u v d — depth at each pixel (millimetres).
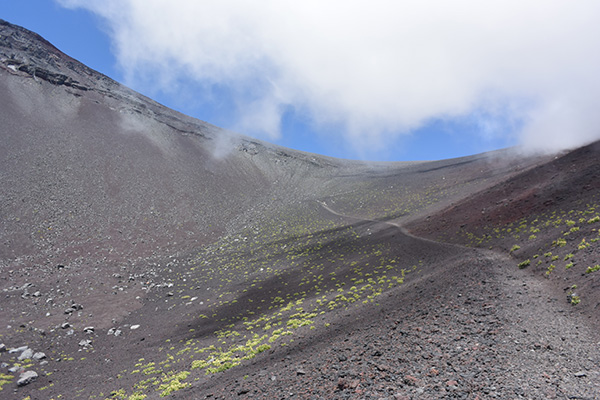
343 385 10164
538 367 9727
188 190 121812
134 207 95625
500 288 21094
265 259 65000
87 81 194875
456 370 9906
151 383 21234
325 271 49062
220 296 45719
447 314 17438
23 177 86812
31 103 138500
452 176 121562
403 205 97312
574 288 18125
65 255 61469
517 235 36406
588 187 38906
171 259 70312
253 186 152125
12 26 189750
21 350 29703
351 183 158500
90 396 21172
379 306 26188
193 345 29578
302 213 110750
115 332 36531
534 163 80562
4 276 48219
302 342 21344
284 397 10758
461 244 43812
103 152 123125
